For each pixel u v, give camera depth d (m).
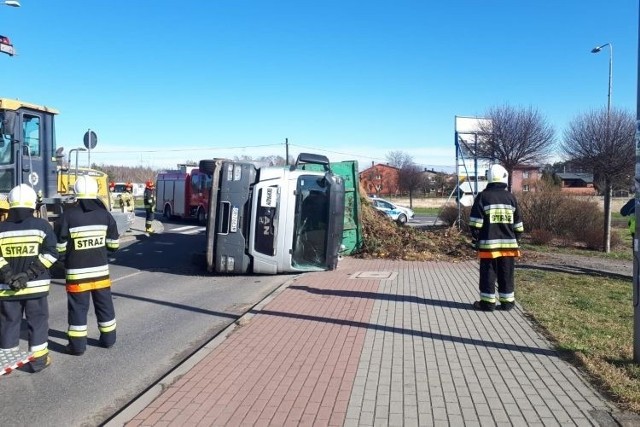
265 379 5.58
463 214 23.69
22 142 11.12
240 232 12.47
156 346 7.20
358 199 16.58
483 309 8.65
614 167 18.30
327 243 13.12
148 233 23.67
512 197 8.66
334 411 4.75
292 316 8.34
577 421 4.48
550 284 11.29
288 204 12.60
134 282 12.15
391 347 6.67
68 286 6.73
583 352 6.25
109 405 5.26
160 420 4.61
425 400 4.97
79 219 6.71
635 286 5.83
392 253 16.22
